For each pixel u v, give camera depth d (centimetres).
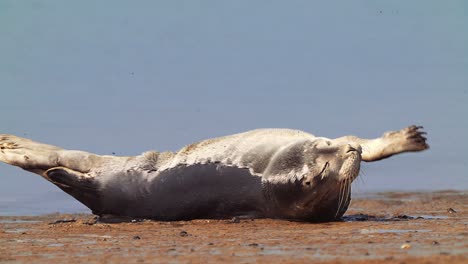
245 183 5178
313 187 4956
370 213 5653
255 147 5250
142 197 5303
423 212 5669
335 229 4612
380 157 5206
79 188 5428
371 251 3712
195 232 4628
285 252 3759
